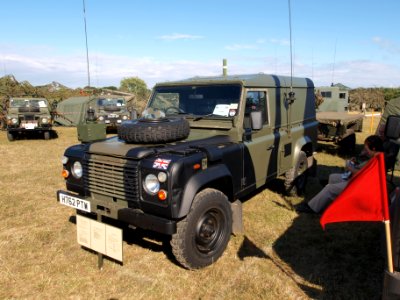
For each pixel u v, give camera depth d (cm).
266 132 500
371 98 3077
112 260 399
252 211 545
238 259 398
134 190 346
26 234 468
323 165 881
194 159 349
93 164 376
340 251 418
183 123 397
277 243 438
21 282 358
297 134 596
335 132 997
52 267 385
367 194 264
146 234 461
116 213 358
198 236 360
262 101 493
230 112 439
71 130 1733
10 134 1359
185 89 483
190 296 333
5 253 416
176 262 393
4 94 2250
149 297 332
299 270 377
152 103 509
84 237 381
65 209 565
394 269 255
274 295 331
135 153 343
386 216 257
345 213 275
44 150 1126
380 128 866
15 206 577
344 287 345
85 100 1852
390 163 454
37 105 1471
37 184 710
